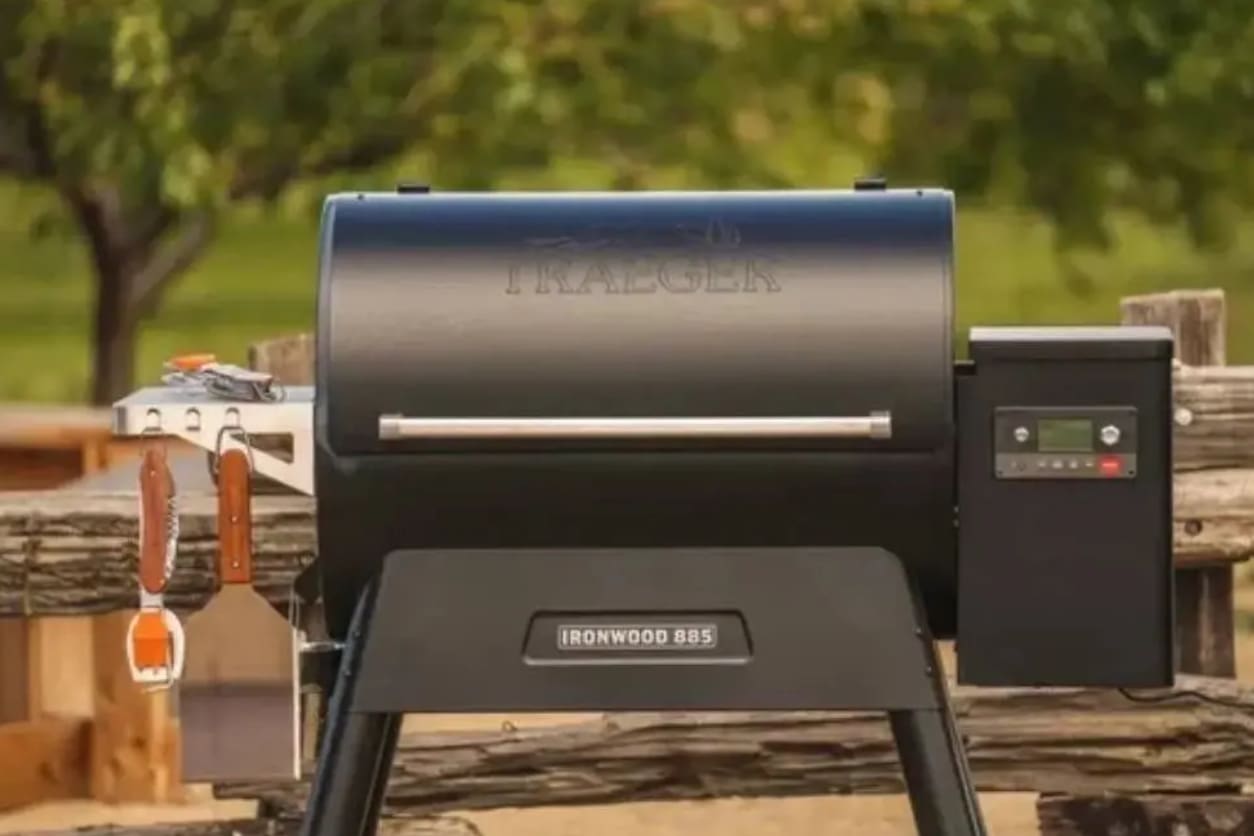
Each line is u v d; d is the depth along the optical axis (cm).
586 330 540
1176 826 752
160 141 1418
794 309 540
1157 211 1709
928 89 1591
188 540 717
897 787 758
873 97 1493
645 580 548
